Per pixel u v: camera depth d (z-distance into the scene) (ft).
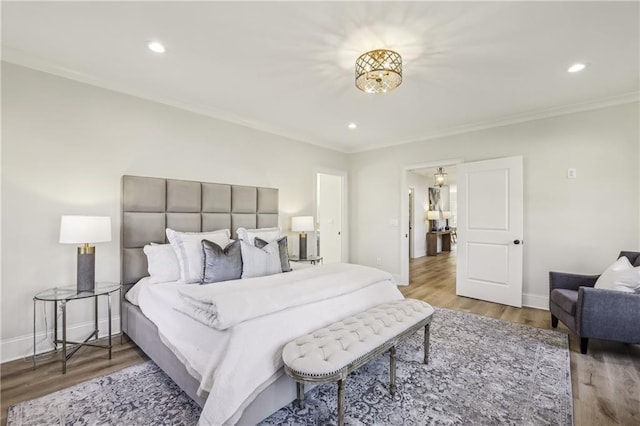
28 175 8.08
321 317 6.73
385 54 7.57
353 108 11.67
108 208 9.39
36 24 6.57
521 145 12.49
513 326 10.21
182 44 7.36
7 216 7.79
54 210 8.45
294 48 7.51
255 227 13.14
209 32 6.86
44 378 6.98
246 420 5.05
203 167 11.73
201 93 10.25
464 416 5.63
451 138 14.52
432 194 30.96
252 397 5.06
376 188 17.46
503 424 5.42
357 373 7.22
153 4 5.92
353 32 6.81
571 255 11.41
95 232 7.97
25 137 8.04
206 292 6.45
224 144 12.44
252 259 9.05
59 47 7.51
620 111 10.49
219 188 11.84
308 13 6.19
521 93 10.19
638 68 8.45
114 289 8.30
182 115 11.18
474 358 7.92
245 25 6.59
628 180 10.39
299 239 14.96
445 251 31.96
